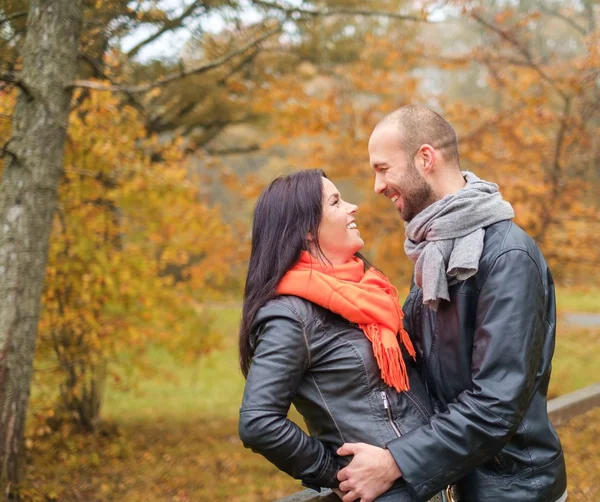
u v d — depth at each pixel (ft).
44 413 18.61
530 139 23.62
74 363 20.80
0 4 13.11
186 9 13.67
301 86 25.30
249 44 14.87
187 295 23.50
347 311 4.98
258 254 5.40
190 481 19.72
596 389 11.02
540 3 23.04
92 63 15.14
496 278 4.94
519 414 4.79
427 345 5.48
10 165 13.29
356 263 5.46
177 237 22.33
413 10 20.43
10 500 13.14
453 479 4.79
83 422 24.06
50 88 13.10
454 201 5.13
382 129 5.54
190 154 27.20
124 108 18.57
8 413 13.12
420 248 5.33
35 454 19.29
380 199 27.61
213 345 24.34
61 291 19.84
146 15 13.41
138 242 21.57
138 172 19.06
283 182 5.49
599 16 22.25
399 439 4.81
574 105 23.40
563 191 22.61
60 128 13.41
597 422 14.32
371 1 20.48
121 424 29.14
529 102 22.29
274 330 4.94
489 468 5.28
